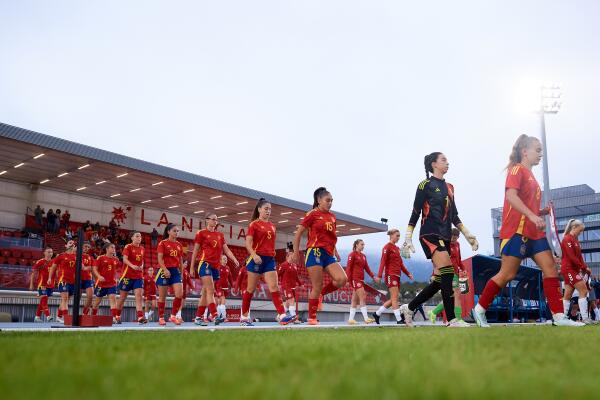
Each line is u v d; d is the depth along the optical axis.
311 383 1.17
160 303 10.65
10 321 15.99
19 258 19.27
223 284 15.38
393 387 1.11
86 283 13.53
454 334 3.70
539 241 6.04
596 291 18.47
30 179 25.06
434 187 6.68
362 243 12.99
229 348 2.33
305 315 26.50
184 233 31.64
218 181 26.27
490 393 1.07
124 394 1.05
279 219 33.75
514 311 16.92
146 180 24.92
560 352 2.09
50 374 1.36
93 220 27.72
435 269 7.17
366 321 12.78
